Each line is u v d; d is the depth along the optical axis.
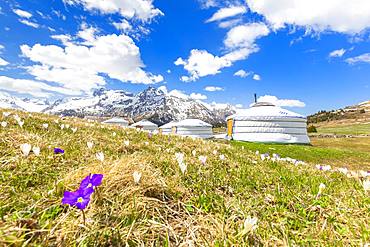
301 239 2.97
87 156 5.78
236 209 3.62
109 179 3.58
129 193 3.37
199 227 3.05
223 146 12.22
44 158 4.92
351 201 4.18
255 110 46.16
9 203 2.98
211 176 5.21
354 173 7.42
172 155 7.05
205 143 12.30
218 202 3.81
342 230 3.18
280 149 27.47
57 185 3.54
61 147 6.08
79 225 2.54
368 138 57.69
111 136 10.03
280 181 5.48
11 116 10.43
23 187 3.63
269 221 3.33
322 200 4.24
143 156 5.57
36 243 2.23
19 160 4.52
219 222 3.20
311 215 3.59
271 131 42.19
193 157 7.29
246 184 5.04
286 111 45.97
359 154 27.47
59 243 2.32
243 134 43.28
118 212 2.96
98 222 2.73
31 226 2.38
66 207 3.06
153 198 3.42
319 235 3.08
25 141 5.77
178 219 3.23
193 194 4.08
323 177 6.54
